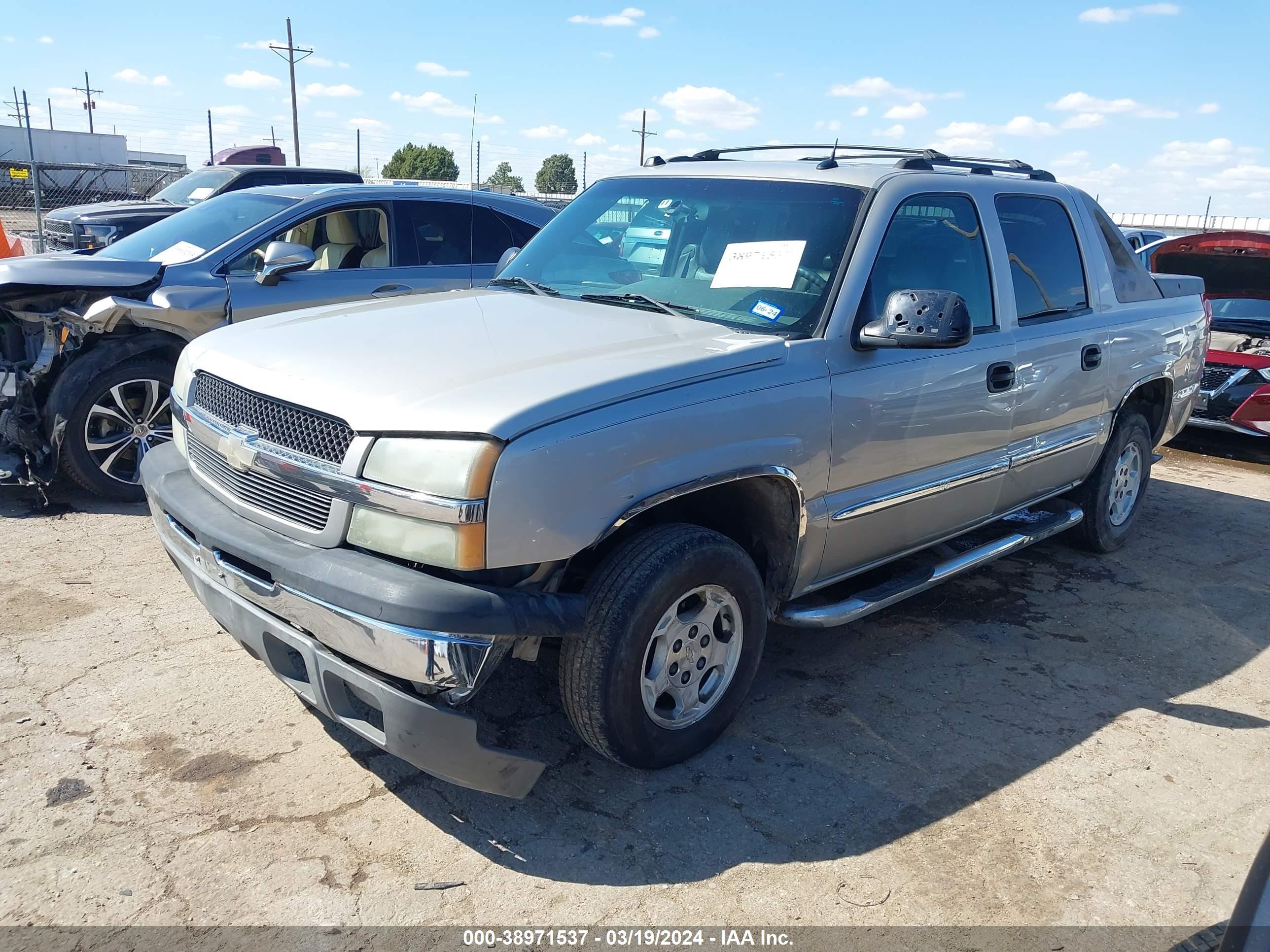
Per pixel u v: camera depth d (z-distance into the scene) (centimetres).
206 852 267
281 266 552
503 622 247
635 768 305
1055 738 354
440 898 255
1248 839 301
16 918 240
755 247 361
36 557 470
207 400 317
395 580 246
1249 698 395
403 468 251
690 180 404
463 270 673
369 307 358
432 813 289
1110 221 510
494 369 276
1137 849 293
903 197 365
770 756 330
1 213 2392
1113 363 481
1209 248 831
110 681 354
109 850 266
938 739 348
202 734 323
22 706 334
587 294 380
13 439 533
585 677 277
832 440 330
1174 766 340
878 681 390
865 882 271
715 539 296
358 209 643
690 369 290
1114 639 444
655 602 279
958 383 378
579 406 261
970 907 263
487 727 335
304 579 256
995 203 418
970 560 416
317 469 264
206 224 630
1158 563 550
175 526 315
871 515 356
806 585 350
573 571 292
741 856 278
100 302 526
